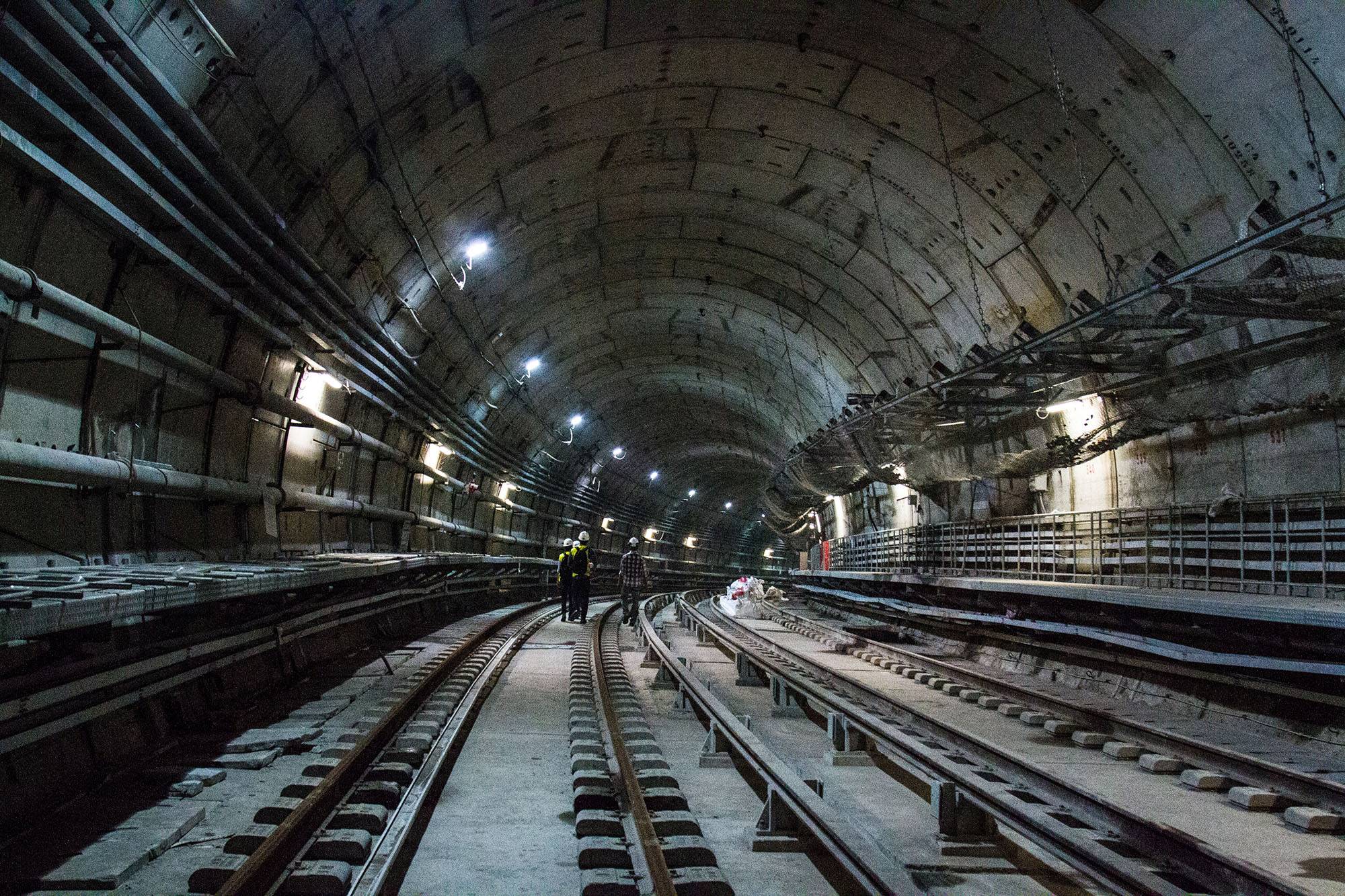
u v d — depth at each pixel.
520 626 17.22
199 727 6.35
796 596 36.28
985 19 8.57
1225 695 7.84
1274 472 8.74
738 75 10.77
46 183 5.55
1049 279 11.31
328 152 8.70
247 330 9.04
